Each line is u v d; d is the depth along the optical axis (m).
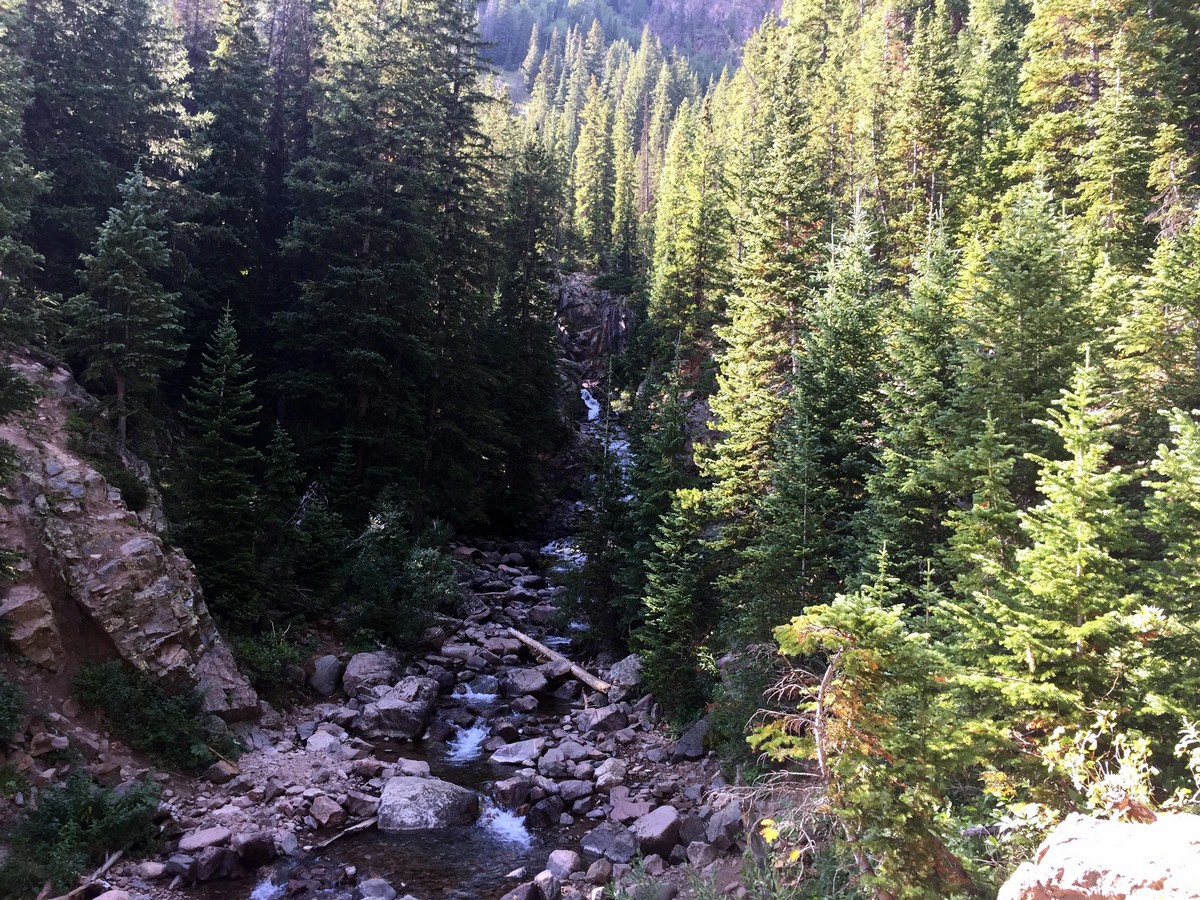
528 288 47.97
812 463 17.94
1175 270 14.34
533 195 49.94
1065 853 4.77
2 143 19.41
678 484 24.88
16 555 14.33
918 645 8.56
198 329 30.19
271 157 37.72
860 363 20.70
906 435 16.58
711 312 42.12
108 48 28.64
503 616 31.31
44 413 20.47
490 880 14.02
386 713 20.80
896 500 16.09
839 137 46.88
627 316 72.56
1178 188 22.20
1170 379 14.38
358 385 32.19
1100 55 25.72
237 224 33.03
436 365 36.16
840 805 8.41
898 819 7.91
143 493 20.62
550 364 47.66
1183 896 3.90
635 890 12.91
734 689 17.12
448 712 22.31
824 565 17.14
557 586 34.97
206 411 21.81
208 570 21.22
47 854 12.63
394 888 13.54
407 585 27.09
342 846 15.00
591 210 84.94
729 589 19.45
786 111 33.75
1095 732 9.51
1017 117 36.62
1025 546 12.77
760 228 27.11
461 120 38.69
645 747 20.23
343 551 27.53
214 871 13.47
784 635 8.59
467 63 39.34
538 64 173.88
